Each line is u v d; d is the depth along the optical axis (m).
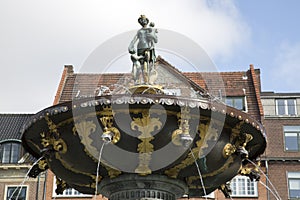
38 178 36.53
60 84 38.22
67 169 9.69
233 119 9.15
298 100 39.12
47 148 9.40
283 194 36.62
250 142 10.08
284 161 37.41
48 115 9.00
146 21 9.81
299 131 38.19
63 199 36.34
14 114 41.47
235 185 36.75
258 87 40.19
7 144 37.72
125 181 9.29
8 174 36.66
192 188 10.09
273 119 38.62
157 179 9.25
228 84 39.72
